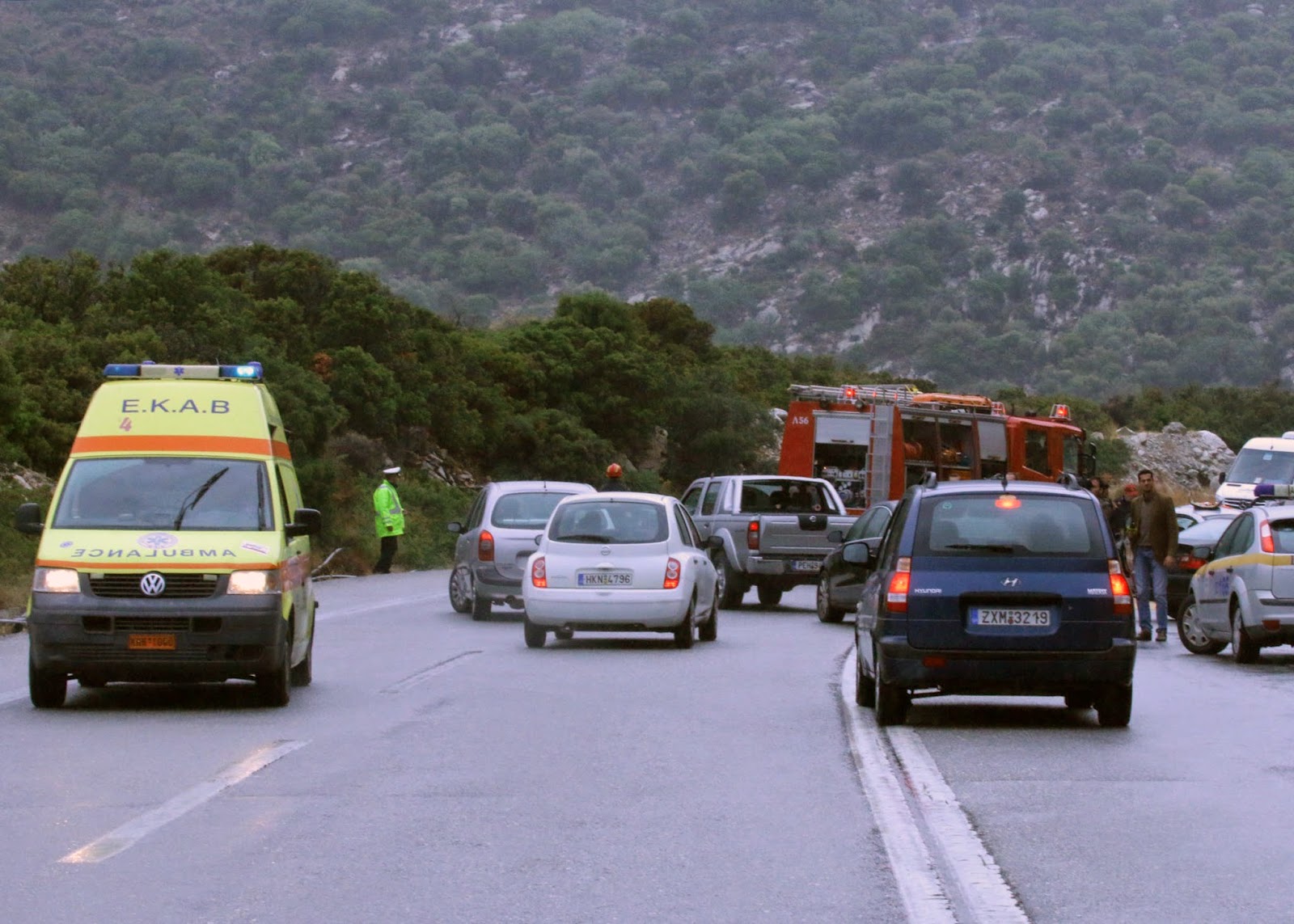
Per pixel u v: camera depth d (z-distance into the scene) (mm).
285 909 16406
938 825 20500
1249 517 44750
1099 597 28984
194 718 29984
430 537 93875
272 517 32531
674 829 20266
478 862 18438
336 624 51562
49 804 21547
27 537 60625
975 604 28984
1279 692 35969
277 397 85812
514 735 27875
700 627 47344
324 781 23359
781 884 17422
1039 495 29812
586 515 44375
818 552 60562
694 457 146000
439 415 118125
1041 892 17109
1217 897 16969
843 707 31922
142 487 32781
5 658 40844
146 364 35094
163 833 19828
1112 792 22844
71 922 15891
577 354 140375
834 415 89125
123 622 30406
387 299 116562
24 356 76312
